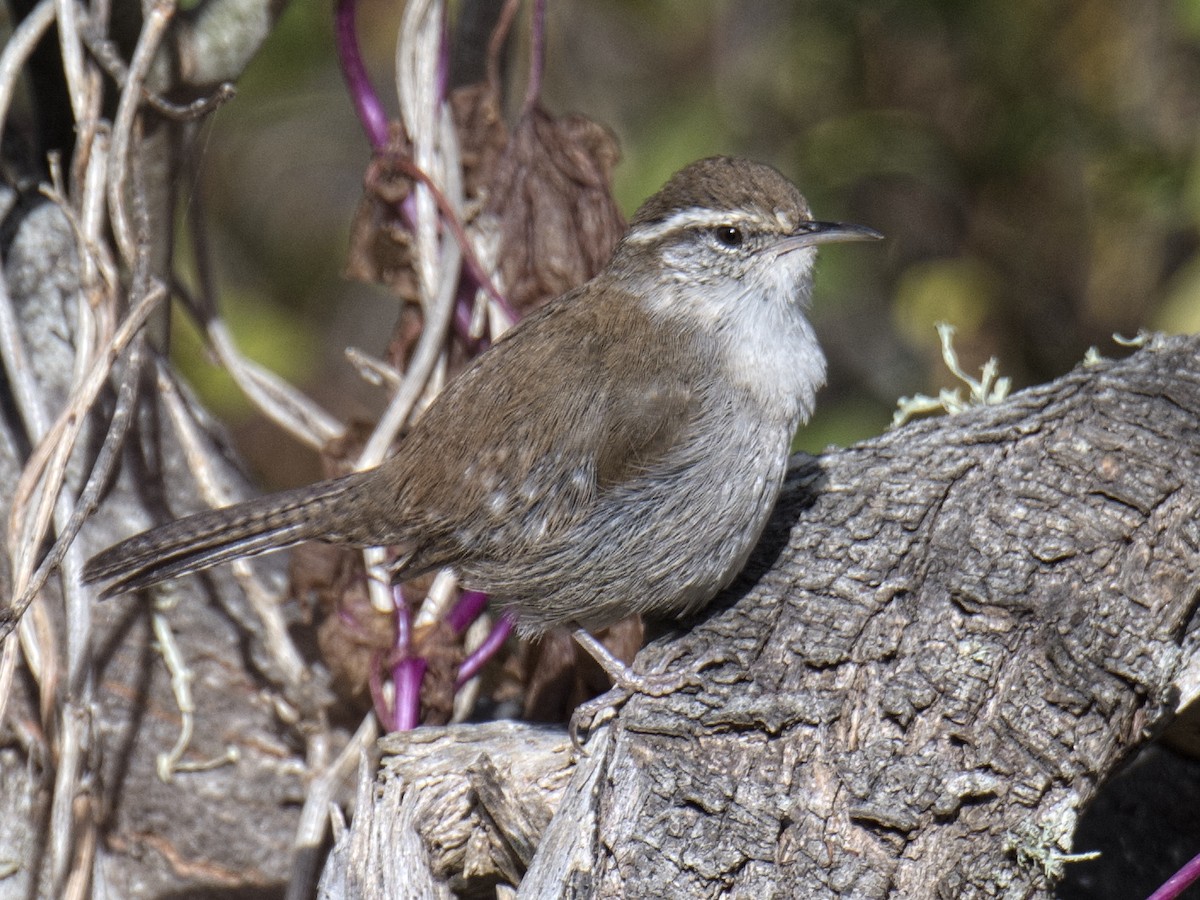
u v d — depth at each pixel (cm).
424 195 920
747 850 640
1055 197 1560
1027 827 655
